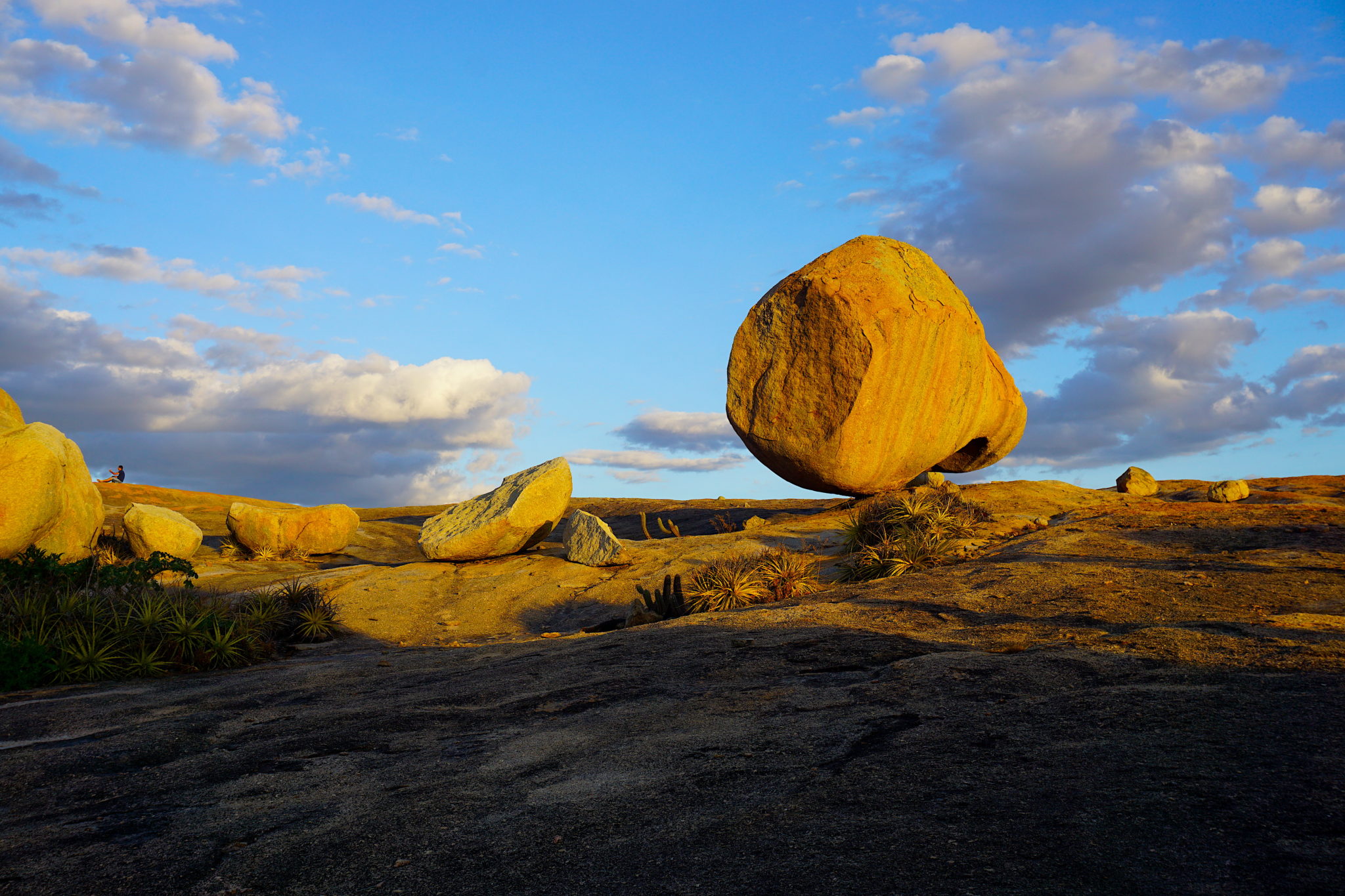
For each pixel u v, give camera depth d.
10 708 6.59
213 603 11.45
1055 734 3.97
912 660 6.02
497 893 2.66
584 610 14.16
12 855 3.29
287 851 3.20
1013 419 22.91
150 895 2.85
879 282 19.25
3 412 16.97
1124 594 8.30
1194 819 2.75
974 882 2.40
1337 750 3.36
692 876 2.65
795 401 19.95
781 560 13.09
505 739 4.81
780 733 4.46
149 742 5.16
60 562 15.19
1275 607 7.26
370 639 13.05
